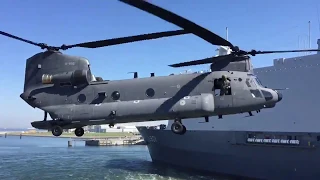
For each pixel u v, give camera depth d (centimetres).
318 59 1720
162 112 1009
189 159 2186
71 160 3566
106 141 7281
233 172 1933
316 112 1694
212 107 1000
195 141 2119
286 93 1833
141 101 1044
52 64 1127
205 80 1041
